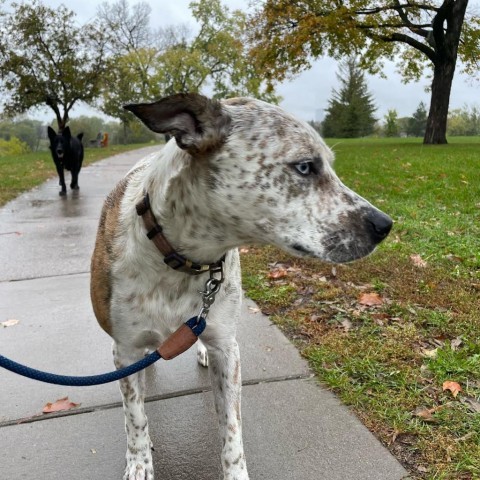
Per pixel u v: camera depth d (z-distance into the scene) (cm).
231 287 56
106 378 47
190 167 49
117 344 57
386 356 77
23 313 99
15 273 123
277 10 539
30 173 336
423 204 172
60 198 233
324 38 551
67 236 157
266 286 107
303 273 113
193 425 66
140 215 52
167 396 72
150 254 52
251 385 73
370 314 90
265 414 67
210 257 53
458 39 523
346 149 485
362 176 249
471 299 94
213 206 49
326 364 77
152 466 58
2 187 261
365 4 535
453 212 158
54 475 57
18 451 61
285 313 95
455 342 80
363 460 58
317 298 99
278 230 50
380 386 70
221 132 48
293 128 50
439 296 96
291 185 49
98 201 223
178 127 47
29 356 83
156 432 65
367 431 62
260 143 49
